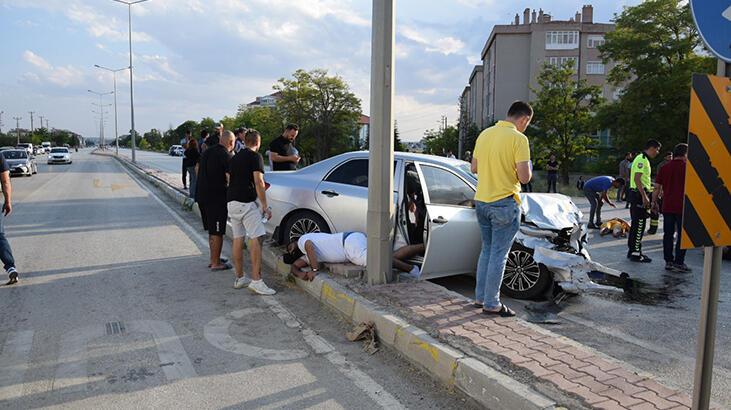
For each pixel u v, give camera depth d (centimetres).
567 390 337
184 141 1684
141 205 1456
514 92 6197
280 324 521
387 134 557
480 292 504
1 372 407
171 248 870
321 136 5256
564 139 3994
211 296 608
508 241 482
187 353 448
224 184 714
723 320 555
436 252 579
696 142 255
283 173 773
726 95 262
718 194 262
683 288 679
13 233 998
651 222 1130
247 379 401
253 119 6119
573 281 592
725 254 878
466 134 5822
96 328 501
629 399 328
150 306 569
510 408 335
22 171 2647
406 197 630
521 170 459
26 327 500
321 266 644
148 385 389
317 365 428
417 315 477
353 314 517
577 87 4097
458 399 371
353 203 690
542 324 534
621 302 613
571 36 6025
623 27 3878
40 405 358
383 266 571
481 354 393
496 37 6188
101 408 355
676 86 3541
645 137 3644
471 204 638
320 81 5181
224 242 920
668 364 437
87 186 2102
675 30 3706
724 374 419
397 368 423
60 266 738
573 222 622
